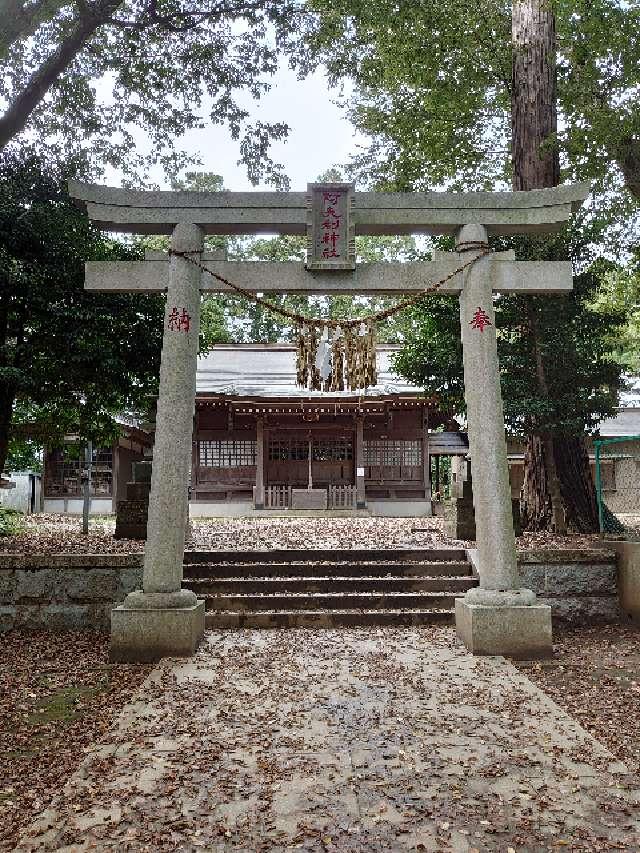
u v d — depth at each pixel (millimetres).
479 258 7684
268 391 21047
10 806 3770
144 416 18797
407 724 4934
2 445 10500
